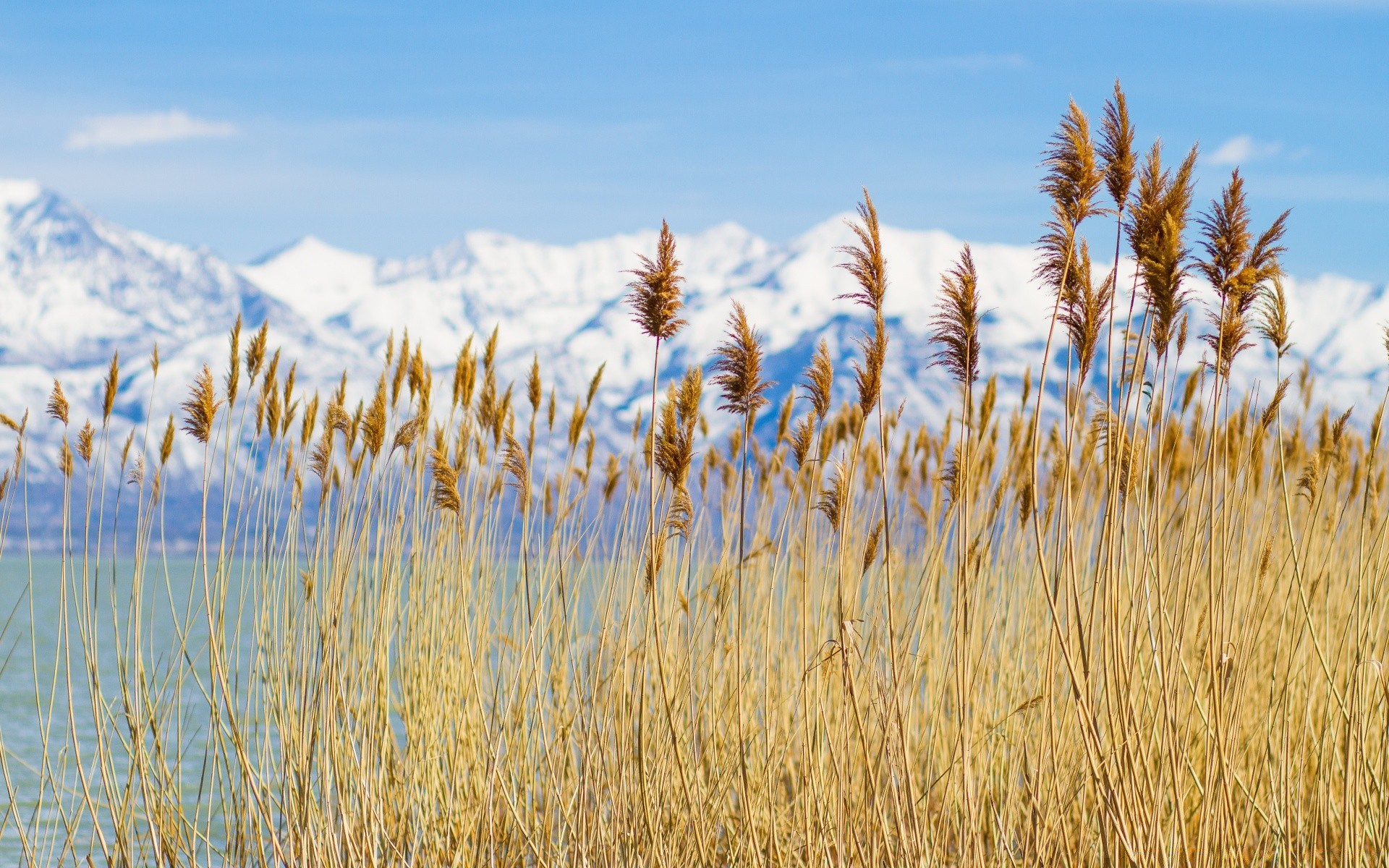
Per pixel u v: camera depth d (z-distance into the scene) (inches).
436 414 311.7
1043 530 301.3
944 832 286.0
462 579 302.5
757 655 307.1
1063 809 284.2
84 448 292.7
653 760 293.9
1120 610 278.2
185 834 298.0
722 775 299.9
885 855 283.0
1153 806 268.5
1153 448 281.3
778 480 324.2
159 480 294.8
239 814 294.0
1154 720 276.5
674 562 308.8
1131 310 264.8
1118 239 265.0
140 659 292.0
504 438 308.3
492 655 313.0
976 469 315.6
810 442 290.0
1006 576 315.6
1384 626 289.6
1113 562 266.2
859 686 287.0
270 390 300.8
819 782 284.7
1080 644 266.1
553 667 308.0
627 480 303.9
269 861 298.5
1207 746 271.6
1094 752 266.5
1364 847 279.1
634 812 287.3
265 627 298.0
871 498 328.5
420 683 305.0
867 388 270.7
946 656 303.4
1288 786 277.4
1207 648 275.3
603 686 295.1
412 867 293.0
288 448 305.3
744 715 299.3
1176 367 270.2
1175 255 264.8
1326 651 298.8
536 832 296.5
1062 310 265.3
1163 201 265.6
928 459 337.1
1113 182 264.7
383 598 297.1
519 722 299.4
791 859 291.3
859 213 269.3
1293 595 308.5
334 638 291.4
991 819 292.4
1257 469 306.0
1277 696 304.8
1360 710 279.4
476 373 315.3
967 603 271.1
